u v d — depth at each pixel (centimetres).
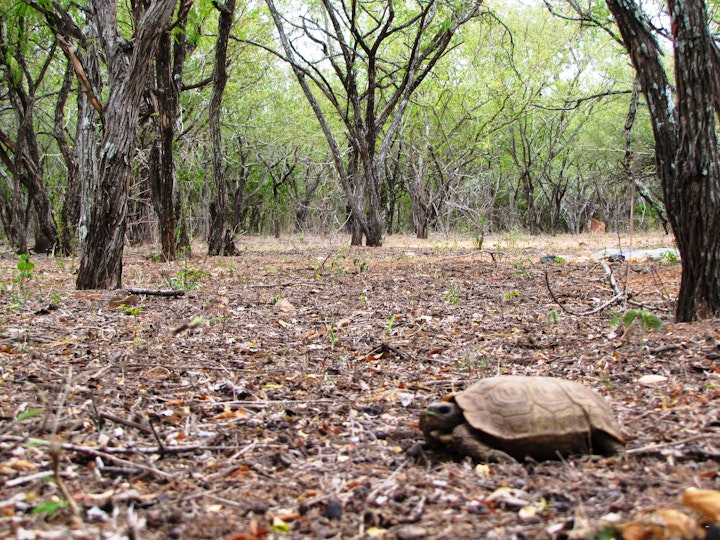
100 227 187
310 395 92
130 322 141
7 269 271
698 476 59
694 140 119
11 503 54
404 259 303
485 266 260
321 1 405
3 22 314
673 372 96
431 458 67
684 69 117
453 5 380
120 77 183
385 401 89
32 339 121
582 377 97
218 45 312
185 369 103
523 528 50
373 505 56
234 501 57
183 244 337
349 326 142
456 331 134
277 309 162
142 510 55
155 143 336
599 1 301
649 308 142
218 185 335
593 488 57
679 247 125
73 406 81
